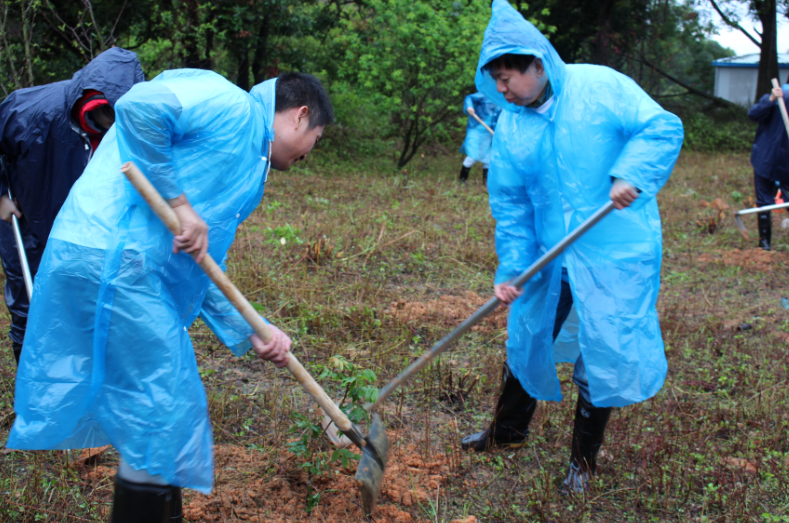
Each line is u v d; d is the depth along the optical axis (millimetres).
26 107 2941
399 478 3021
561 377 4145
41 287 2133
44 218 3098
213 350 4227
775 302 5746
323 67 14852
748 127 21719
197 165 2145
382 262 6227
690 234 8016
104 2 10195
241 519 2703
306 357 4215
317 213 8062
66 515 2621
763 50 22688
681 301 5699
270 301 5047
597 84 2727
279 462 3059
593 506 2957
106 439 2277
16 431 2127
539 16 21172
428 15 12078
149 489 2113
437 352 2941
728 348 4648
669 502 2988
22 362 2152
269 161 2355
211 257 2271
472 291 5691
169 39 10875
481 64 2795
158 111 1995
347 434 2512
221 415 3396
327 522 2713
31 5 7566
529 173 2939
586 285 2777
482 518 2861
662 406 3820
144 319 2088
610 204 2650
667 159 2635
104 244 2086
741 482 3117
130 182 2037
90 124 2938
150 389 2102
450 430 3484
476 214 8367
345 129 15078
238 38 11812
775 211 9250
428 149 15594
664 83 31766
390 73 12250
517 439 3311
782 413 3736
